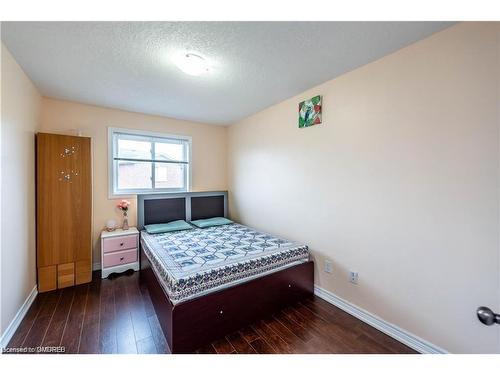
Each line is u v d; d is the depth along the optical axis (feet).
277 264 7.03
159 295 6.05
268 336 5.68
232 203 13.42
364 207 6.38
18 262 6.10
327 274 7.47
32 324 6.02
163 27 4.76
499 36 4.07
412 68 5.30
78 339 5.44
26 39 5.13
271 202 10.08
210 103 9.59
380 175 5.98
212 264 6.16
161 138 11.70
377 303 6.07
